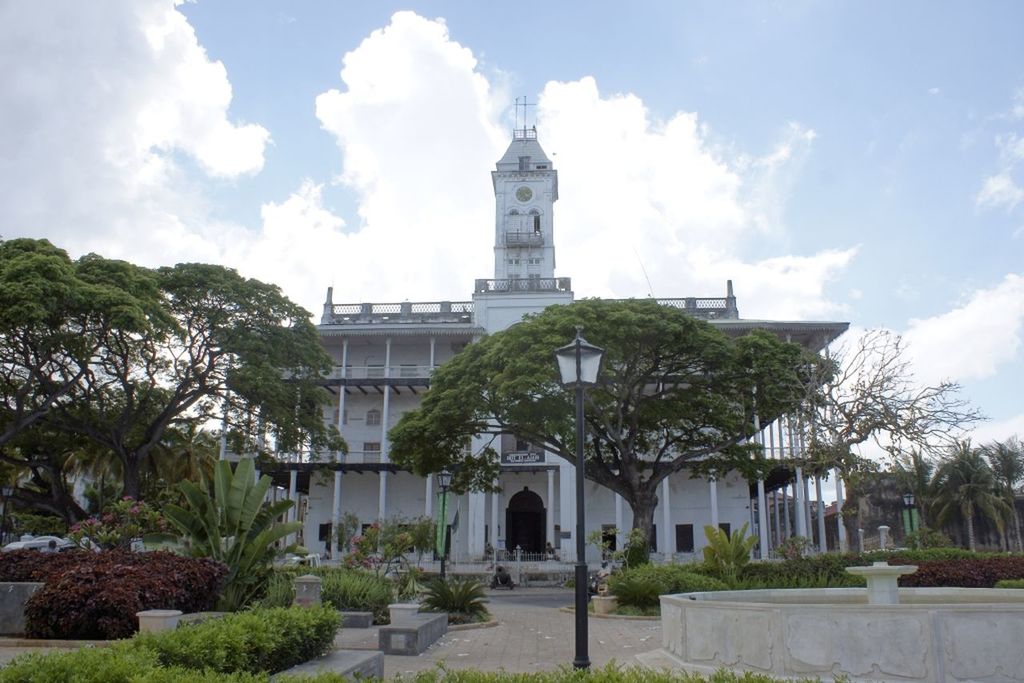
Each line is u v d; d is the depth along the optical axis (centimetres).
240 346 3081
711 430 3422
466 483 3177
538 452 4128
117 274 2589
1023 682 783
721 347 2728
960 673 790
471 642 1427
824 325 3988
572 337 2666
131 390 2920
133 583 1146
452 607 1773
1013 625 799
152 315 2583
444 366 3023
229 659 711
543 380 2505
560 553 3838
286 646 823
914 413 2345
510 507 4284
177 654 666
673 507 4206
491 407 2816
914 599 1222
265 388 3052
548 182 5591
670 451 3834
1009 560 2080
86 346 2575
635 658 1096
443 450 3036
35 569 1273
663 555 3891
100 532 1602
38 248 2409
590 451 3102
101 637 1103
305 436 3338
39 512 4612
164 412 3072
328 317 4562
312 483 4325
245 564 1441
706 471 3177
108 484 4350
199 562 1310
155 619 944
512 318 4403
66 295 2267
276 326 3222
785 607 863
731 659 912
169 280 3020
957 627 800
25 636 1130
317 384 3462
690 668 946
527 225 5516
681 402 2880
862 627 827
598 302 2773
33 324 2252
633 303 2767
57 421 2847
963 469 4188
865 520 4300
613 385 2808
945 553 2164
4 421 2777
